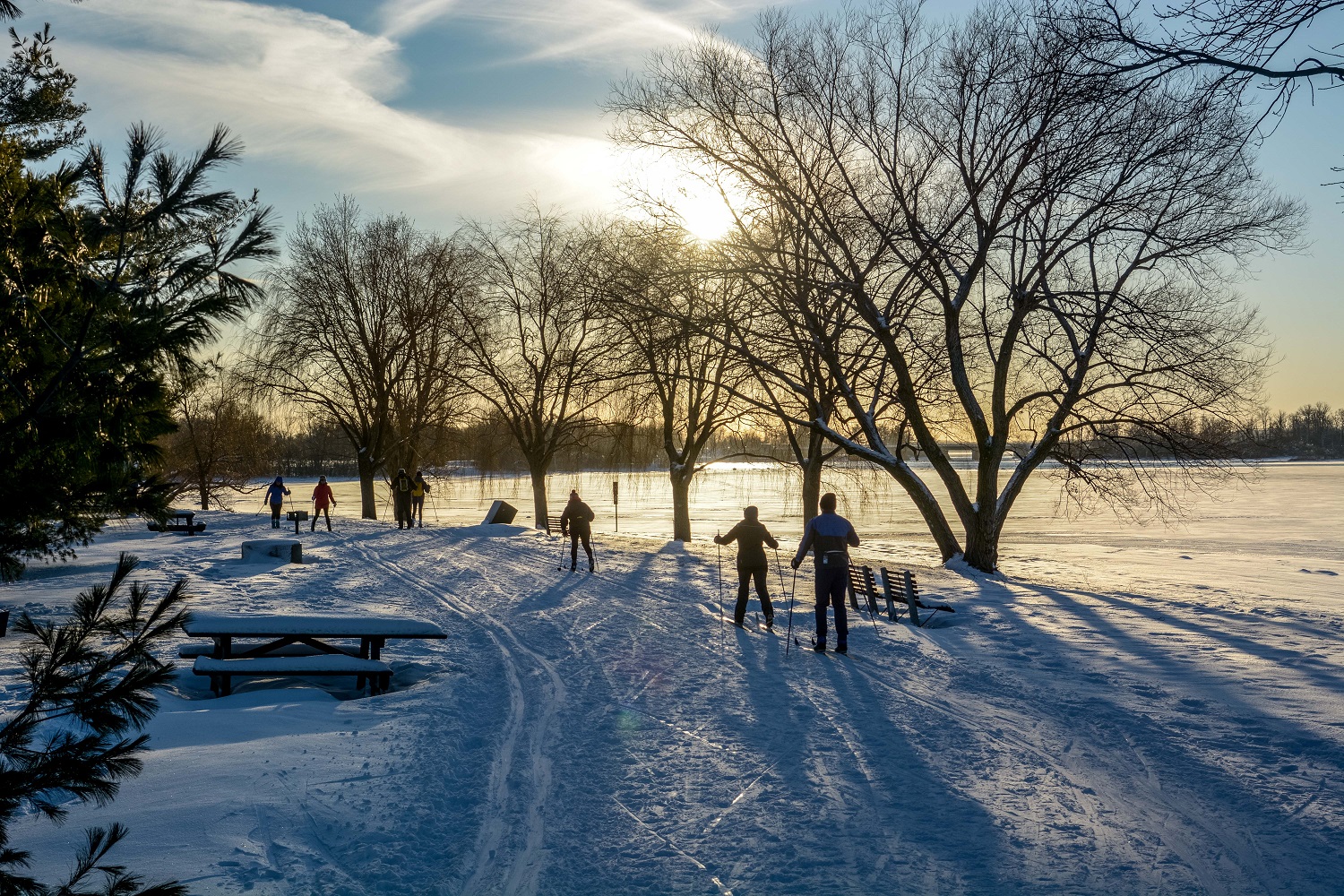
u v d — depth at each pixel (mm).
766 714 7781
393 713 7625
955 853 4867
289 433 42875
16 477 5277
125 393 5574
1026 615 13945
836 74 20750
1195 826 5250
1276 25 6965
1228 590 21922
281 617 9047
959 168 20781
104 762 3520
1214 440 21719
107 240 5840
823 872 4629
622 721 7539
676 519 30516
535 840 5016
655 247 22219
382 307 37844
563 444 35562
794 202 21156
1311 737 6957
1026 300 20906
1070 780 6078
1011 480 21906
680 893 4379
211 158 6047
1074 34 7973
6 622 10219
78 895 3295
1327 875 4590
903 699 8344
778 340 21156
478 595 15898
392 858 4691
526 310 35125
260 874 4316
